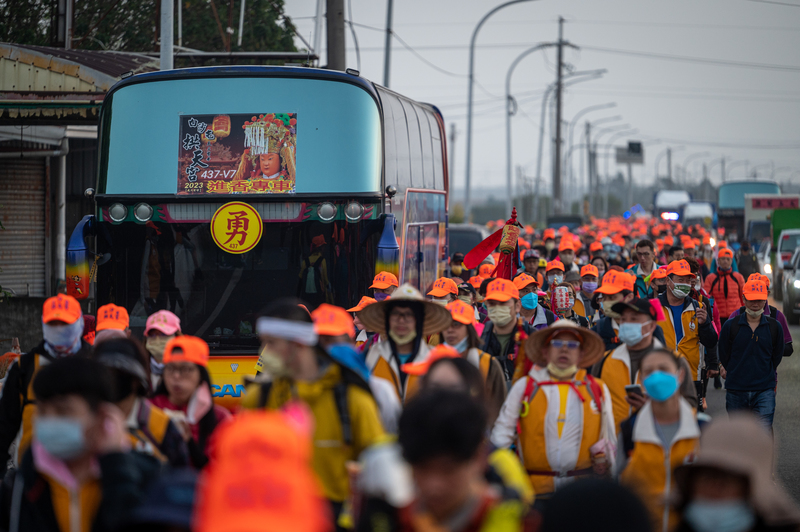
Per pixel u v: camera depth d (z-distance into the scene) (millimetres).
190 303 32312
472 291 36781
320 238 32281
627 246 92750
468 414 9336
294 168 32500
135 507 10867
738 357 30938
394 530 9836
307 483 6660
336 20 62875
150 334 21359
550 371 18891
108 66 57062
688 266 30531
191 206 32562
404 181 39344
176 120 32906
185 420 16250
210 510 6492
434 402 9438
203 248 32469
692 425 16562
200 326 32219
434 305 20344
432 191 49344
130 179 32719
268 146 32625
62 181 70875
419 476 9367
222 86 32938
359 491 10469
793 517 9672
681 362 19344
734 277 47750
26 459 12414
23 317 53781
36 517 12258
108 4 86688
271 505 6359
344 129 32688
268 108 32781
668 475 16547
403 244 38781
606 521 8500
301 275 32219
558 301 35125
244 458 6520
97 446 11867
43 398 11680
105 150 33031
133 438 13781
